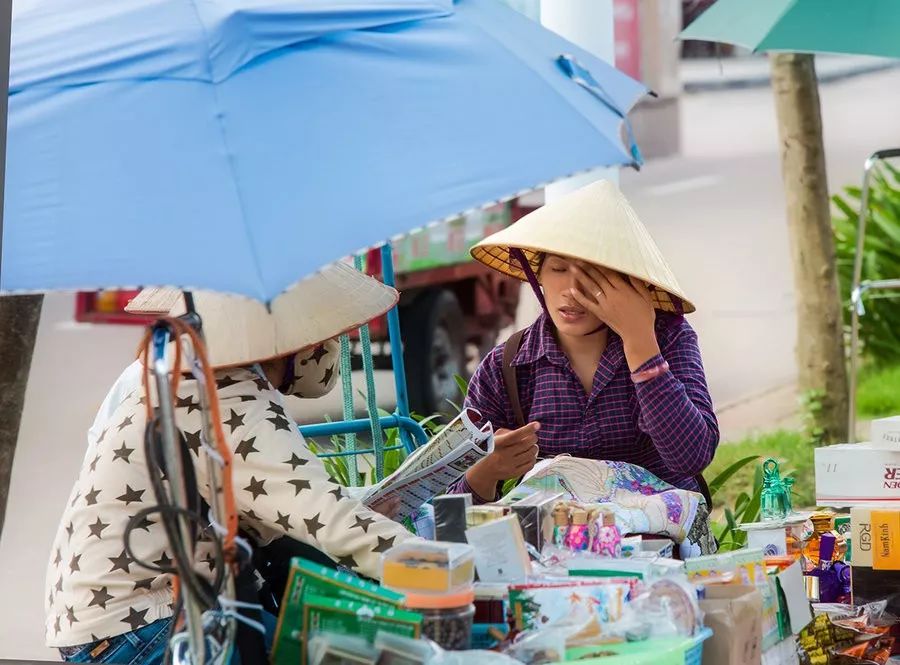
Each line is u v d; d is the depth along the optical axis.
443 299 21.28
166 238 4.48
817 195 17.94
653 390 7.61
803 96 17.78
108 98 4.94
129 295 23.06
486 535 5.65
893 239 20.17
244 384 6.13
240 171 4.63
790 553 7.90
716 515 16.05
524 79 5.21
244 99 4.86
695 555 7.57
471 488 7.56
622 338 7.66
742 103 26.61
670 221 25.27
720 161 26.78
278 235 4.46
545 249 7.74
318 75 5.00
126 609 5.92
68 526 6.12
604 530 6.38
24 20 5.51
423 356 20.89
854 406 13.89
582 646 5.34
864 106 25.41
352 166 4.71
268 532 6.27
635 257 7.67
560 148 4.92
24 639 13.52
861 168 23.53
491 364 8.62
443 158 4.80
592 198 8.03
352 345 21.22
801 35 10.65
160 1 5.37
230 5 5.21
